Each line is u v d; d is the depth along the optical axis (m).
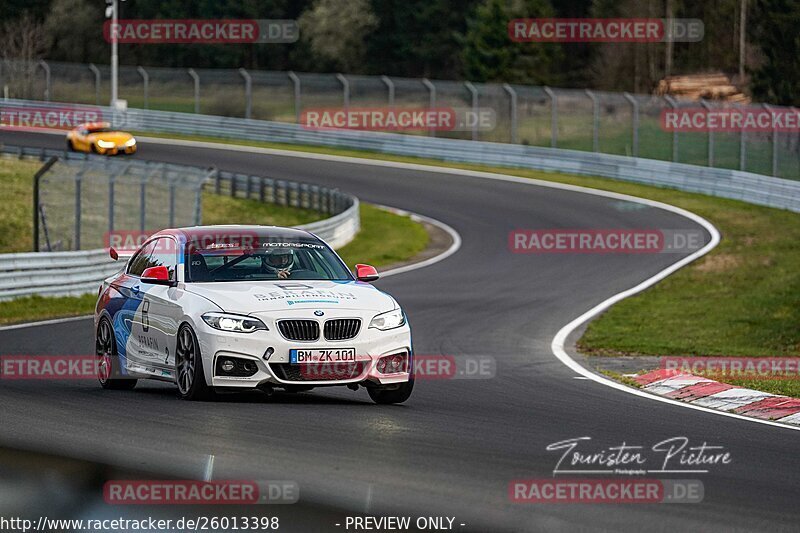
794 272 81.81
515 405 32.28
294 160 158.62
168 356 31.70
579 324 60.41
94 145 152.00
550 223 110.69
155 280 32.19
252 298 30.11
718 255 91.12
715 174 126.50
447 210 120.94
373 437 25.05
